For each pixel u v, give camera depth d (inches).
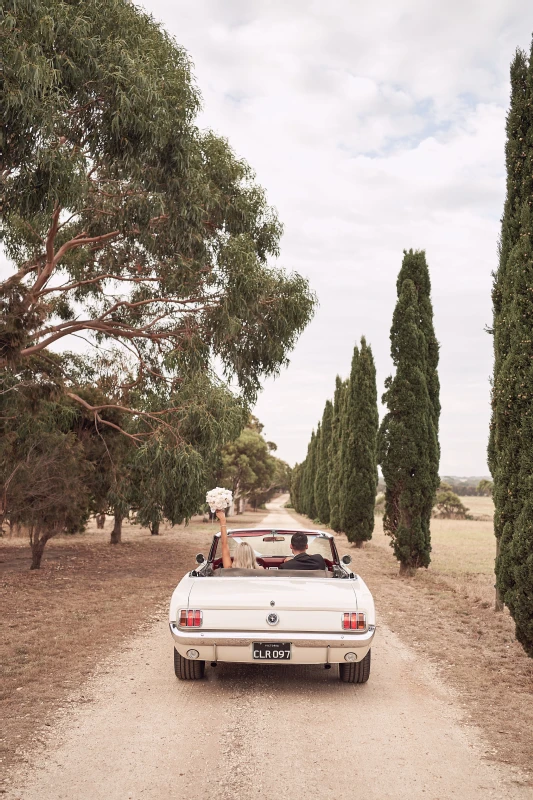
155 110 451.8
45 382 580.4
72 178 408.5
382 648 335.3
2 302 449.1
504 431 300.2
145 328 614.2
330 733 202.8
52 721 208.8
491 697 247.8
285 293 621.6
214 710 225.0
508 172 325.7
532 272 293.0
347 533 1093.1
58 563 738.2
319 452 1876.2
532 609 277.4
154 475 657.6
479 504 5319.9
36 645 319.9
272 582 253.0
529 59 319.0
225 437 645.9
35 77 351.3
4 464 586.6
